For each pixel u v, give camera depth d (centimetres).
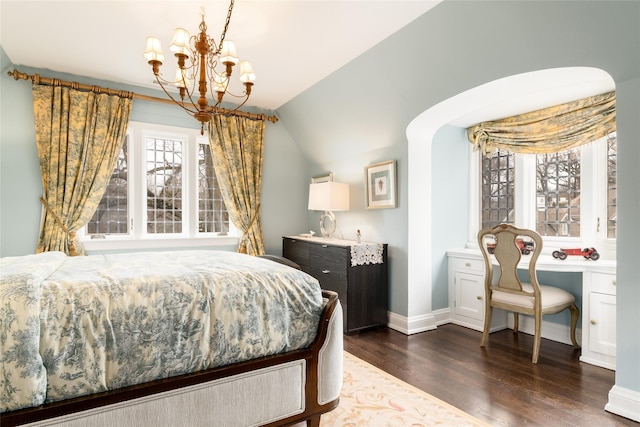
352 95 350
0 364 114
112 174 376
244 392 154
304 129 450
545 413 193
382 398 208
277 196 474
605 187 294
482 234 293
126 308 136
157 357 138
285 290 173
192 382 143
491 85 252
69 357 124
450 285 372
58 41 283
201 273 165
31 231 332
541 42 209
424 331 341
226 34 267
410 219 339
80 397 125
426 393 214
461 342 307
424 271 348
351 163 417
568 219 320
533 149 329
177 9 237
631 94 188
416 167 344
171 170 411
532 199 346
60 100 336
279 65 324
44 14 244
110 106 360
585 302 262
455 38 240
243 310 158
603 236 295
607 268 250
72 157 339
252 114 444
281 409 163
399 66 289
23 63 323
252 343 157
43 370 120
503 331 340
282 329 167
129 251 375
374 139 371
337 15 242
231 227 450
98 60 318
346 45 285
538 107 321
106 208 373
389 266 359
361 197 400
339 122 393
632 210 189
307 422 174
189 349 144
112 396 128
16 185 327
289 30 262
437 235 367
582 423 184
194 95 408
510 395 212
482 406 200
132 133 382
